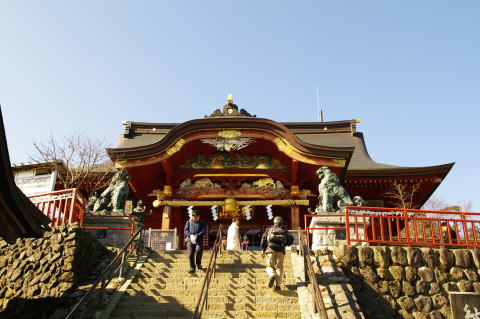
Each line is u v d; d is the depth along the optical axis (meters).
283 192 25.62
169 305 11.05
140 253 14.52
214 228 30.03
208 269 10.72
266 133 24.62
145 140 31.25
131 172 24.83
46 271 12.44
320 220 16.50
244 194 25.64
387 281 13.25
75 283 12.20
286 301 11.12
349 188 27.97
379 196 28.00
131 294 11.73
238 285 12.07
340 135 33.47
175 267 13.56
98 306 10.66
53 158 24.44
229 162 26.45
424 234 14.15
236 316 10.48
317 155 23.78
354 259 13.41
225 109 29.08
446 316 13.02
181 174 26.38
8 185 9.27
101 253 14.59
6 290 12.52
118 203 17.72
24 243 13.34
